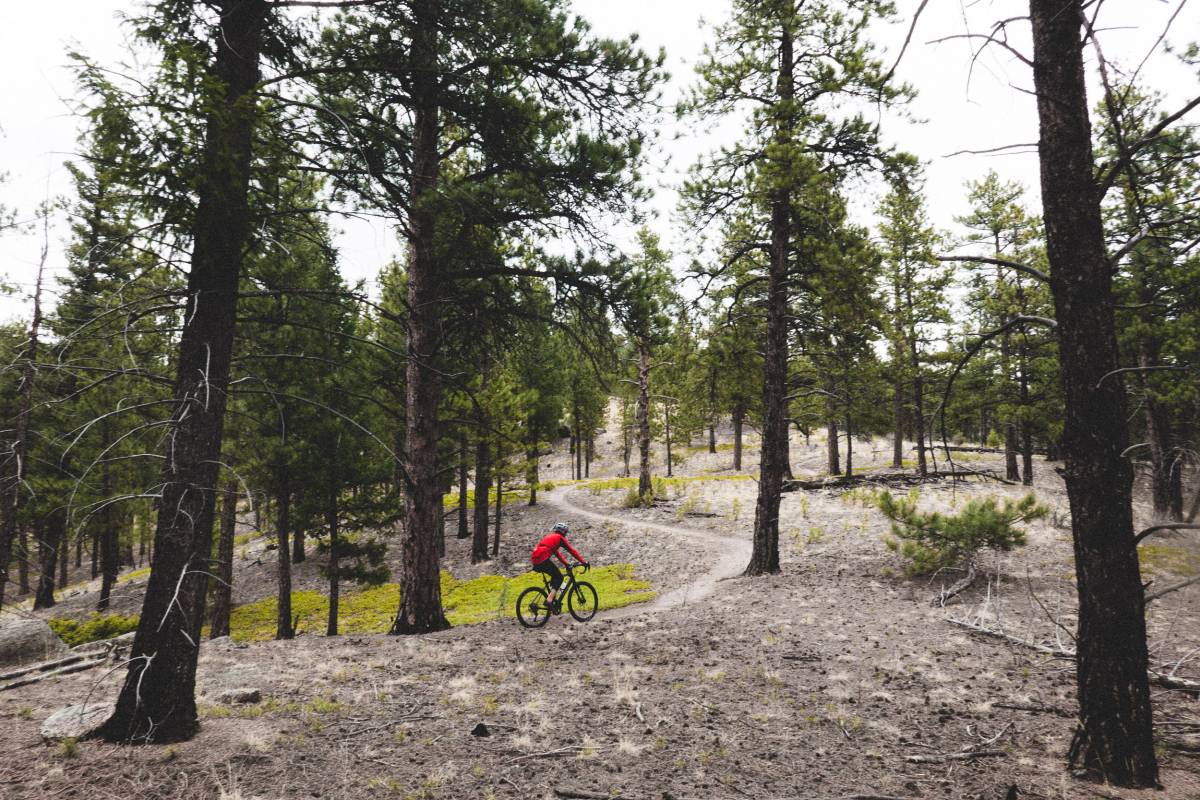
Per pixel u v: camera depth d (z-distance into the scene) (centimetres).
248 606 2505
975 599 1144
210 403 550
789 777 479
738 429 4925
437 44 871
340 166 822
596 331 1148
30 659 938
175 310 563
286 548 1759
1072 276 477
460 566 2692
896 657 799
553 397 3183
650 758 509
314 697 659
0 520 995
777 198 1399
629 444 5906
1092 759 466
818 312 1572
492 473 2686
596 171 970
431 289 1111
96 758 476
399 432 2005
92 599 2662
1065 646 823
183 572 507
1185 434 1426
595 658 835
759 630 962
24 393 1158
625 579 1908
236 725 555
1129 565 462
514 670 779
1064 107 482
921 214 2973
